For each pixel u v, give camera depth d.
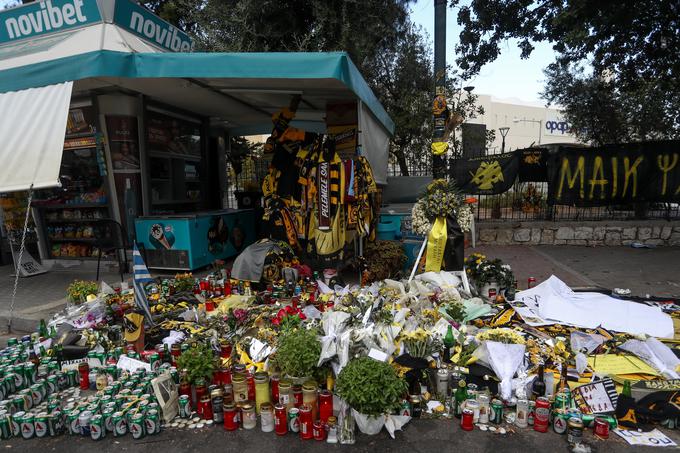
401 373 3.18
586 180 8.89
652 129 13.32
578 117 14.53
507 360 3.27
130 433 2.95
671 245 9.00
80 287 5.12
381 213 6.99
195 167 8.19
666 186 8.49
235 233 7.68
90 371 3.63
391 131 9.05
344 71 4.82
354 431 2.85
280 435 2.88
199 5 10.42
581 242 9.24
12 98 5.16
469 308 4.54
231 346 3.76
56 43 5.78
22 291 6.19
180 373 3.26
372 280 5.59
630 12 7.88
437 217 5.34
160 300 5.04
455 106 13.23
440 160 5.84
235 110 7.71
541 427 2.83
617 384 3.23
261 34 9.95
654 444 2.65
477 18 10.59
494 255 8.27
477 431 2.87
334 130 6.93
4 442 2.92
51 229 7.43
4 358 3.78
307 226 5.75
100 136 6.48
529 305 4.89
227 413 2.95
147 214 6.86
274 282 5.36
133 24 6.27
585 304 4.73
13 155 5.00
